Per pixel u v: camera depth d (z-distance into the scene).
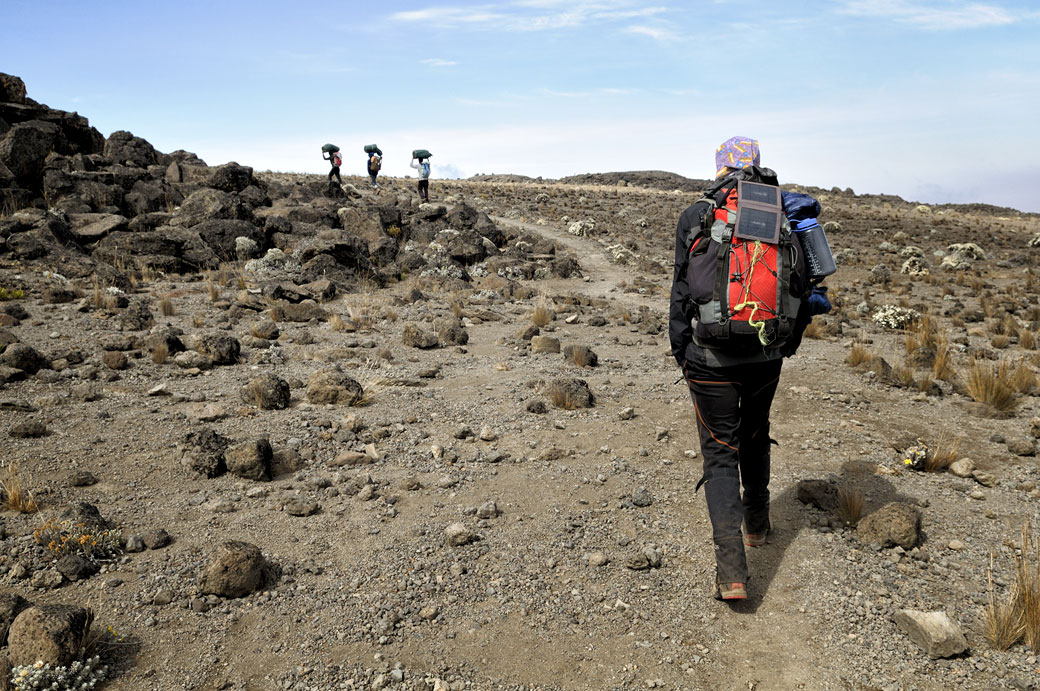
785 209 3.08
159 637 2.98
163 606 3.18
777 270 2.96
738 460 3.38
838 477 4.71
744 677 2.82
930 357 8.22
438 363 8.21
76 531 3.62
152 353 7.65
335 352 8.39
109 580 3.35
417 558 3.65
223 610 3.17
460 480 4.64
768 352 3.05
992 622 3.00
